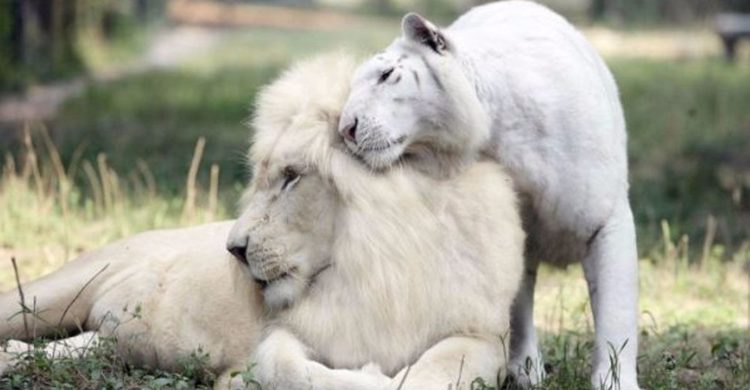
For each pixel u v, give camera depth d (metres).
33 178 20.27
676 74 48.31
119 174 21.52
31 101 39.41
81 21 56.38
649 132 31.61
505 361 9.95
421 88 9.54
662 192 22.95
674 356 12.12
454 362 9.48
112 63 56.28
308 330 9.71
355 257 9.56
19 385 10.22
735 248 18.62
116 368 10.76
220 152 25.64
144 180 21.12
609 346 10.42
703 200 22.41
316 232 9.70
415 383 9.30
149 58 61.03
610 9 79.31
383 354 9.65
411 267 9.58
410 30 9.66
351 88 9.68
